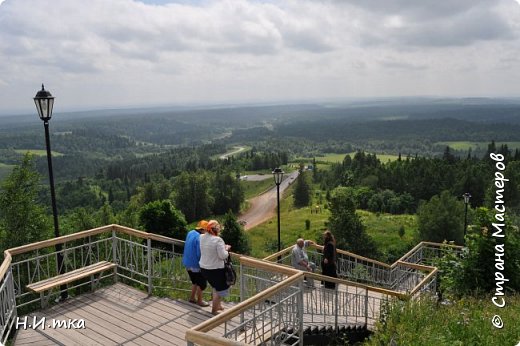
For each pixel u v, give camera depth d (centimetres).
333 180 10212
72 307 641
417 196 7125
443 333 532
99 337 550
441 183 7000
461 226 3528
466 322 580
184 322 591
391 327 561
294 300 516
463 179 6231
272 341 477
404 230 4100
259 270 634
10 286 574
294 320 518
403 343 505
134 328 574
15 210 1245
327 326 732
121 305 649
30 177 1276
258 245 4831
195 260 632
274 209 8606
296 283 529
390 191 6962
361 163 10075
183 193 7900
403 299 704
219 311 613
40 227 1306
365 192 6938
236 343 322
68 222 1788
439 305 721
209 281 600
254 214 8356
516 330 551
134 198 8150
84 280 922
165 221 2709
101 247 1118
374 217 5047
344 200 2803
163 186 8438
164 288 714
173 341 538
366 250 2762
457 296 830
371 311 930
